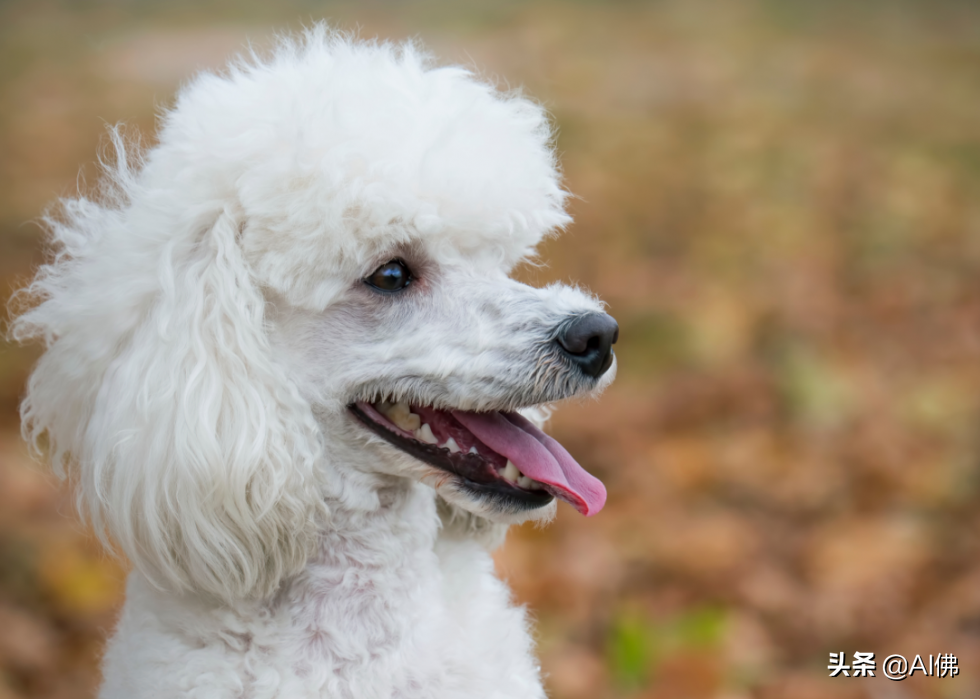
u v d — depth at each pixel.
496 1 32.69
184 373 3.36
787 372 9.14
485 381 3.50
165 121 3.89
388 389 3.54
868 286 11.10
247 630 3.47
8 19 30.66
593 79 20.50
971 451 8.00
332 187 3.40
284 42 4.21
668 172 14.92
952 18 27.95
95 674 5.76
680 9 30.91
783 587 6.61
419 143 3.53
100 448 3.43
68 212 3.98
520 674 3.75
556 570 6.82
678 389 9.05
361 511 3.56
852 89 19.84
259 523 3.37
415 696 3.50
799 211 13.27
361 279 3.54
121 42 25.52
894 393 8.88
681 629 6.22
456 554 3.92
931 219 12.95
